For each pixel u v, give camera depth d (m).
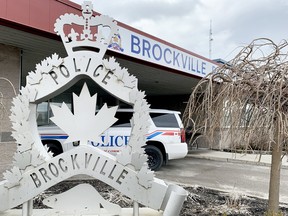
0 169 5.48
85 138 2.81
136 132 2.74
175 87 12.34
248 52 2.97
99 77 2.80
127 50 6.56
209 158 10.57
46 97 2.80
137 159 2.73
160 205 2.74
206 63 10.08
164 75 9.45
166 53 7.96
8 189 2.70
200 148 12.74
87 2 2.86
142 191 2.74
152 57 7.42
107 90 2.79
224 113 2.81
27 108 2.71
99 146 7.03
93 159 2.75
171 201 2.64
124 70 2.78
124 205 4.05
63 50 6.61
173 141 7.70
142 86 12.09
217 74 3.03
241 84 2.77
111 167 2.73
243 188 6.02
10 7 4.60
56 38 5.43
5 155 5.56
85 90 2.82
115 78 2.79
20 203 2.70
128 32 6.59
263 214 3.70
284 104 2.69
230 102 2.75
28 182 2.71
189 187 5.52
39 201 4.08
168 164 9.15
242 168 8.73
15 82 6.07
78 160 2.74
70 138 2.79
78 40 2.87
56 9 5.18
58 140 7.27
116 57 6.69
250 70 2.87
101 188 4.91
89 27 2.86
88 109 2.82
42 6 5.00
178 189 2.74
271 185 3.32
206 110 2.99
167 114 7.84
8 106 5.79
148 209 3.18
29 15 4.84
